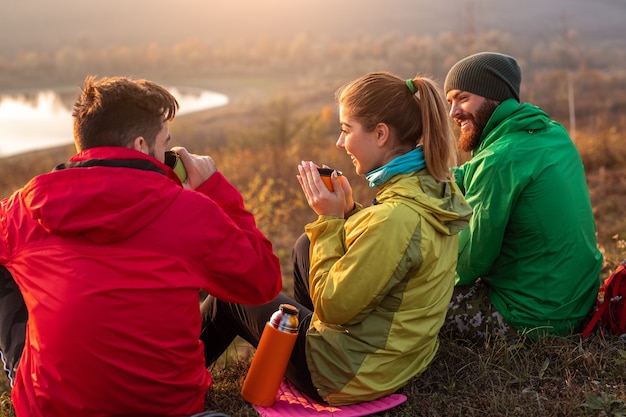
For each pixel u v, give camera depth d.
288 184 10.12
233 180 10.67
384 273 2.37
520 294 3.11
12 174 15.16
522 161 3.02
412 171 2.52
